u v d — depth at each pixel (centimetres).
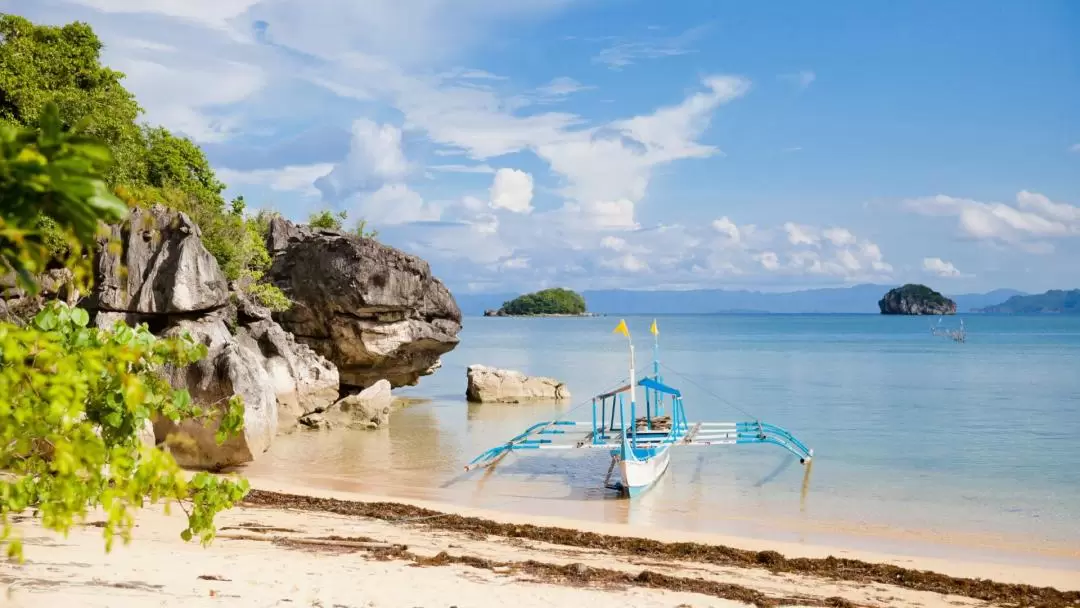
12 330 443
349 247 4519
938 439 3791
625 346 12769
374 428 4156
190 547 1432
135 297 3023
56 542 1285
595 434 3105
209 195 4612
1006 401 5322
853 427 4203
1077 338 15188
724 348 12075
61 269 2905
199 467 2859
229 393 2823
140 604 897
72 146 321
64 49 3641
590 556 1738
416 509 2184
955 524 2269
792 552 1923
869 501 2555
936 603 1491
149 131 4466
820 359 9512
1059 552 1978
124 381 498
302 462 3134
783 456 3331
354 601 1067
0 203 314
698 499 2577
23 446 477
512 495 2611
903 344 13150
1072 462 3216
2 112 3111
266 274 4722
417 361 4978
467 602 1136
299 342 4612
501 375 5541
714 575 1620
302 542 1633
